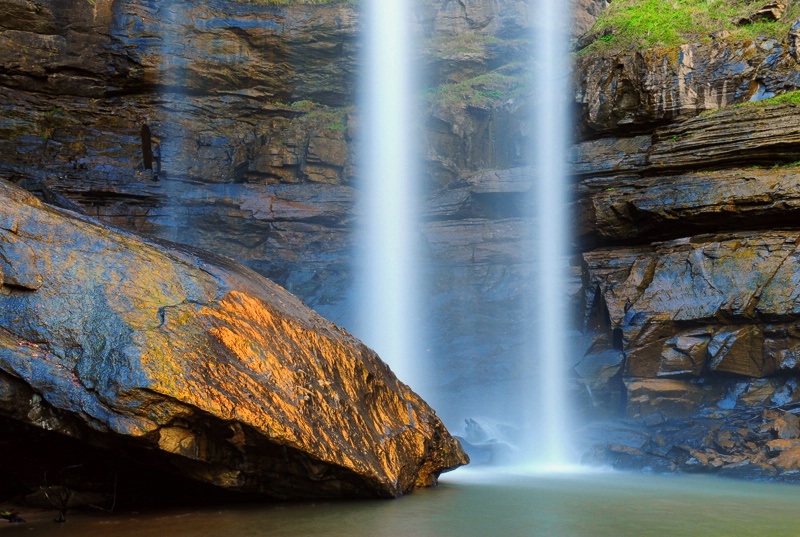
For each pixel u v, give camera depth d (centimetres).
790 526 702
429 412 977
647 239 1623
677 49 1666
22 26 1858
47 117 1867
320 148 1956
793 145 1481
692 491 945
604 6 2145
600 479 1070
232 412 672
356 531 653
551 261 1725
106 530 645
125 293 707
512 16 2122
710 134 1549
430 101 2008
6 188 755
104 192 1802
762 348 1403
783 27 1652
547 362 1580
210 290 775
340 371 848
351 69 2072
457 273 1803
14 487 735
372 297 1822
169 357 667
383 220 1922
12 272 671
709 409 1398
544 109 1838
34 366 639
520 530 668
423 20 2123
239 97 2036
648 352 1456
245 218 1902
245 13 2025
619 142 1709
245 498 795
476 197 1841
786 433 1210
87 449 710
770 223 1477
